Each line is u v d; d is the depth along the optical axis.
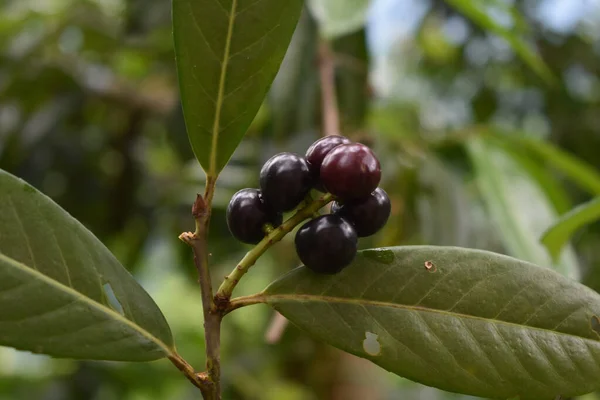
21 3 0.52
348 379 0.49
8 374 0.56
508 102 0.58
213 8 0.16
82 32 0.48
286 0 0.17
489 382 0.17
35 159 0.45
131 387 0.54
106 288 0.16
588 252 0.52
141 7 0.43
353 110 0.37
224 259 0.48
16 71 0.46
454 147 0.46
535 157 0.39
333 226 0.16
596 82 0.57
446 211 0.36
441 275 0.17
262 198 0.17
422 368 0.17
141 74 0.51
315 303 0.17
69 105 0.47
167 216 0.51
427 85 0.62
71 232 0.16
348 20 0.27
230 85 0.17
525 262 0.17
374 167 0.16
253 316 0.60
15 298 0.15
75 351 0.16
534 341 0.17
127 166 0.49
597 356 0.17
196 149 0.17
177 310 0.75
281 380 0.53
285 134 0.34
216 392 0.16
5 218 0.16
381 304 0.17
